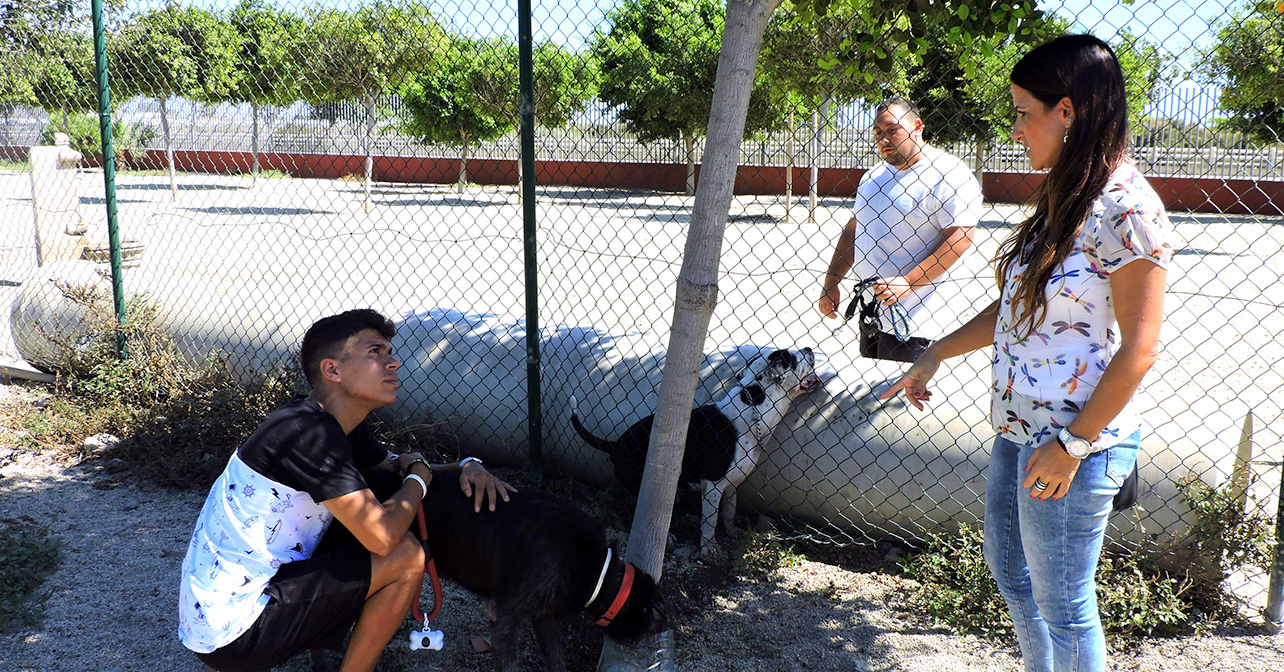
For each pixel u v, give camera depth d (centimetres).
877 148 396
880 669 311
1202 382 620
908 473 375
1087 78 204
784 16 388
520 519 284
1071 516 220
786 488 400
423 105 1941
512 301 934
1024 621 250
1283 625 326
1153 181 1694
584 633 326
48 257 1044
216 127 2505
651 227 1551
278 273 1095
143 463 482
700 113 957
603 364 446
